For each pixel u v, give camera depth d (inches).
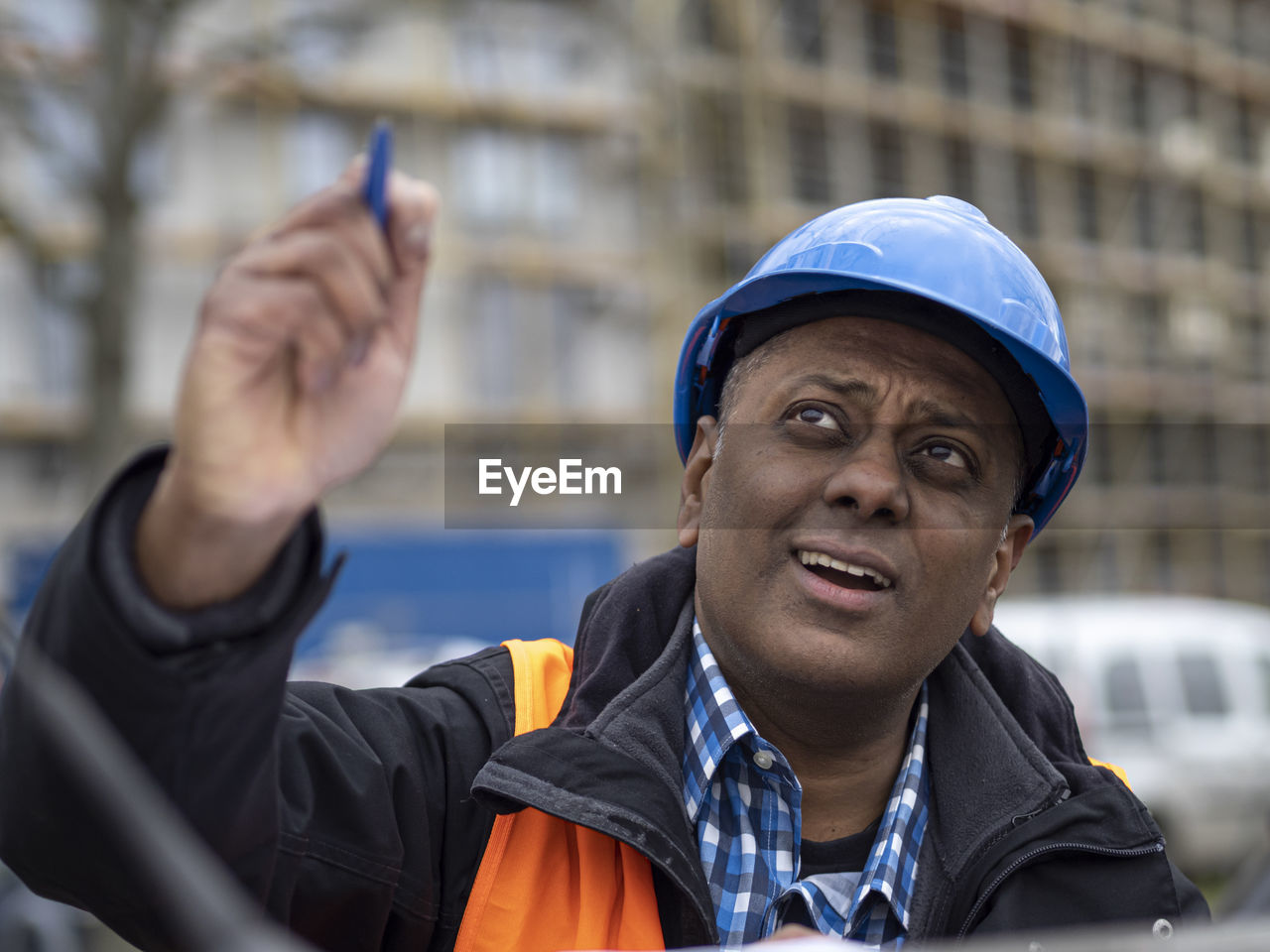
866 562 46.9
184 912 26.9
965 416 48.8
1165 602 328.5
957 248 49.9
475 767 51.0
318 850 44.7
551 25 764.0
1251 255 1155.3
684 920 47.3
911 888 52.5
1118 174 1077.8
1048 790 53.3
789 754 51.8
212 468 33.0
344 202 33.3
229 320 32.9
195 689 34.1
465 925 47.9
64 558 34.8
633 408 783.1
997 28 1037.2
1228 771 280.7
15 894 138.5
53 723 30.0
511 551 550.9
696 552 56.3
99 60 333.4
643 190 797.9
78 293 337.7
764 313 51.4
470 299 781.9
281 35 355.9
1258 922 31.4
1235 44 1176.8
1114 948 30.1
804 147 917.2
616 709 50.6
